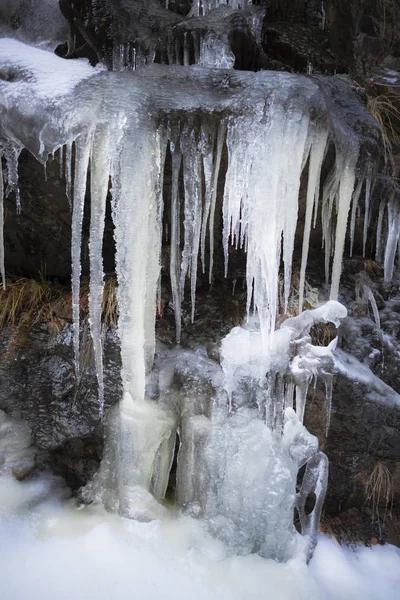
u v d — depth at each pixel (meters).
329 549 3.83
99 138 3.17
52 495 3.68
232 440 3.48
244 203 3.35
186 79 3.34
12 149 3.46
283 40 4.88
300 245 4.56
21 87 3.33
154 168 3.28
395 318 4.43
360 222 4.51
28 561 3.21
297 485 4.04
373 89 4.80
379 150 3.85
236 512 3.45
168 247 4.25
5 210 4.17
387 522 4.12
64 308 4.04
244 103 3.21
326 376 3.56
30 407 3.90
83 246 4.33
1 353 3.94
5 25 3.98
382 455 4.00
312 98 3.22
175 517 3.54
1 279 4.26
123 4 4.00
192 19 4.12
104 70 3.52
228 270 4.41
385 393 3.88
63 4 3.90
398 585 3.73
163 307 4.19
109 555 3.28
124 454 3.47
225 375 3.58
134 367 3.44
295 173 3.30
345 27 4.94
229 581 3.24
